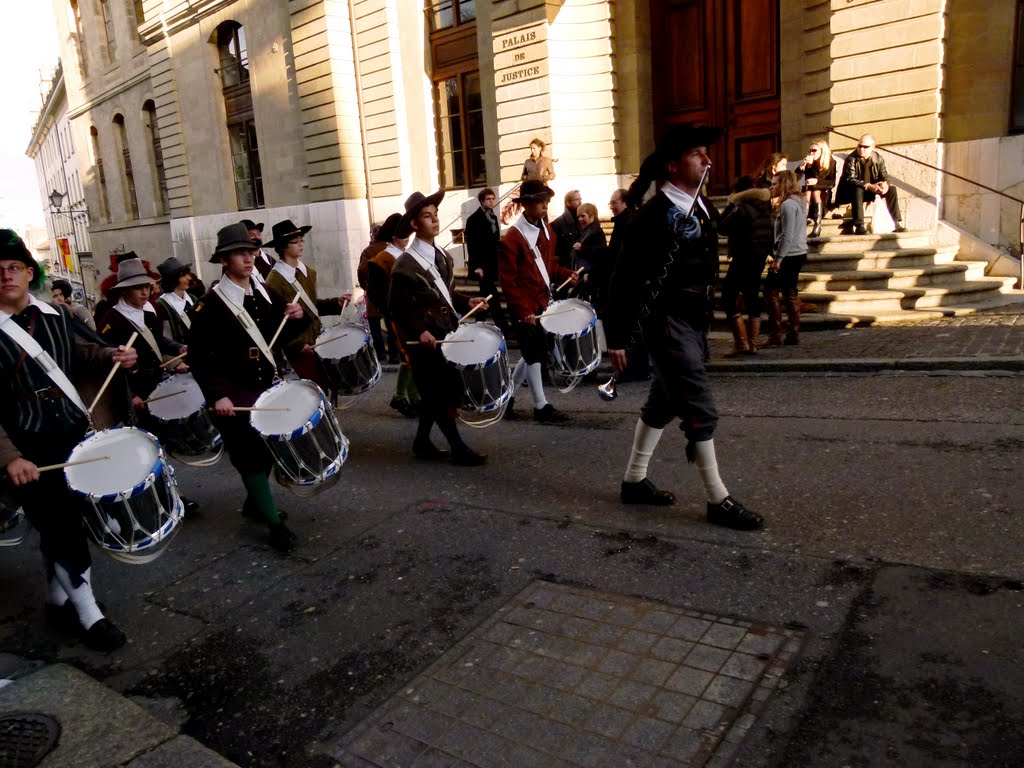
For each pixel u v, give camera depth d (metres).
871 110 11.19
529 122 14.21
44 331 3.86
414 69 16.73
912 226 11.07
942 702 2.81
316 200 18.81
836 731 2.74
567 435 6.62
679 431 6.43
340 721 3.18
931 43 10.51
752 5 13.05
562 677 3.24
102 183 31.86
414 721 3.10
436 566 4.40
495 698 3.17
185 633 4.04
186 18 21.89
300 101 18.62
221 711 3.35
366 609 4.03
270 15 19.05
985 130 10.43
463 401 5.52
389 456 6.58
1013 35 10.05
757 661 3.18
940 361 7.17
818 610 3.48
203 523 5.59
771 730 2.79
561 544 4.47
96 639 3.94
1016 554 3.76
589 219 8.95
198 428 5.67
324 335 6.41
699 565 4.02
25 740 3.17
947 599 3.44
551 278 7.11
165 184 27.25
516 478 5.67
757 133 13.32
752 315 8.42
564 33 13.95
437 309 5.95
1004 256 10.32
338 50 17.50
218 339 4.81
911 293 9.62
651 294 4.29
